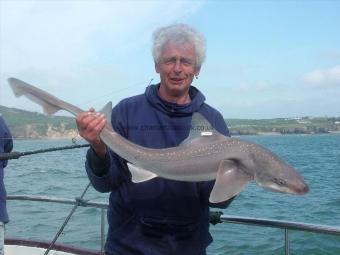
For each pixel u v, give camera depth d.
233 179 1.20
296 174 1.22
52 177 8.45
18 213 4.21
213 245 3.13
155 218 1.19
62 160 13.99
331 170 10.36
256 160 1.22
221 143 1.23
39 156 16.14
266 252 3.01
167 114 1.24
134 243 1.19
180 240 1.20
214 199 1.15
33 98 1.19
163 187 1.20
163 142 1.24
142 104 1.27
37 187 6.92
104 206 1.63
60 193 6.15
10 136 1.67
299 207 5.28
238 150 1.22
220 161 1.21
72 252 1.95
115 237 1.23
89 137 1.09
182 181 1.21
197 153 1.22
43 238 3.24
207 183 1.23
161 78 1.23
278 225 1.31
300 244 3.21
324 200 5.73
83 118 1.08
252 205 5.45
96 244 3.07
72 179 8.07
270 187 1.22
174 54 1.19
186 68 1.20
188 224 1.20
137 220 1.20
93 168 1.16
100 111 1.21
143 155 1.21
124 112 1.28
